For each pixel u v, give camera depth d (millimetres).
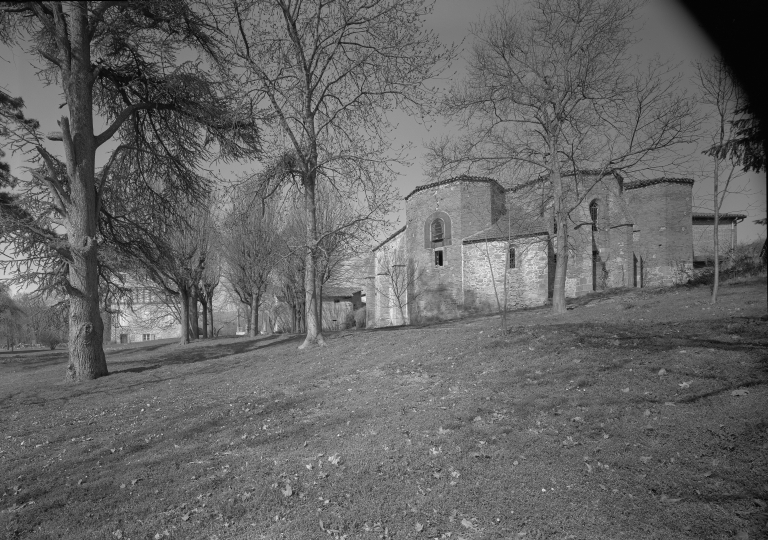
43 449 7125
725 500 3871
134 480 5539
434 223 33656
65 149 14133
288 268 30719
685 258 32062
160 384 12711
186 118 17203
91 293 14602
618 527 3742
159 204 18328
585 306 20469
